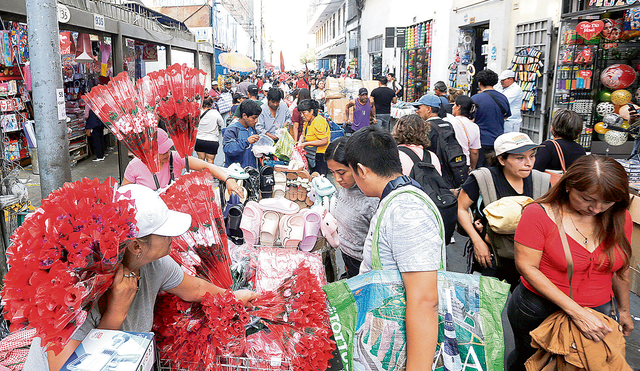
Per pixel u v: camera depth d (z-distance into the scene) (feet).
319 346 6.45
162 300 6.29
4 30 23.09
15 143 28.17
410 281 5.31
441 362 5.59
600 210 6.62
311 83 63.72
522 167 9.35
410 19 54.90
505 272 9.38
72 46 29.09
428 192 9.98
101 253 4.29
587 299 7.16
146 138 8.47
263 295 6.96
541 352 7.32
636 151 22.17
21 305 4.18
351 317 5.69
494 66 32.91
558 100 25.26
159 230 4.93
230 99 40.81
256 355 6.44
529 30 28.86
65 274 4.13
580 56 24.39
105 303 4.99
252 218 9.60
